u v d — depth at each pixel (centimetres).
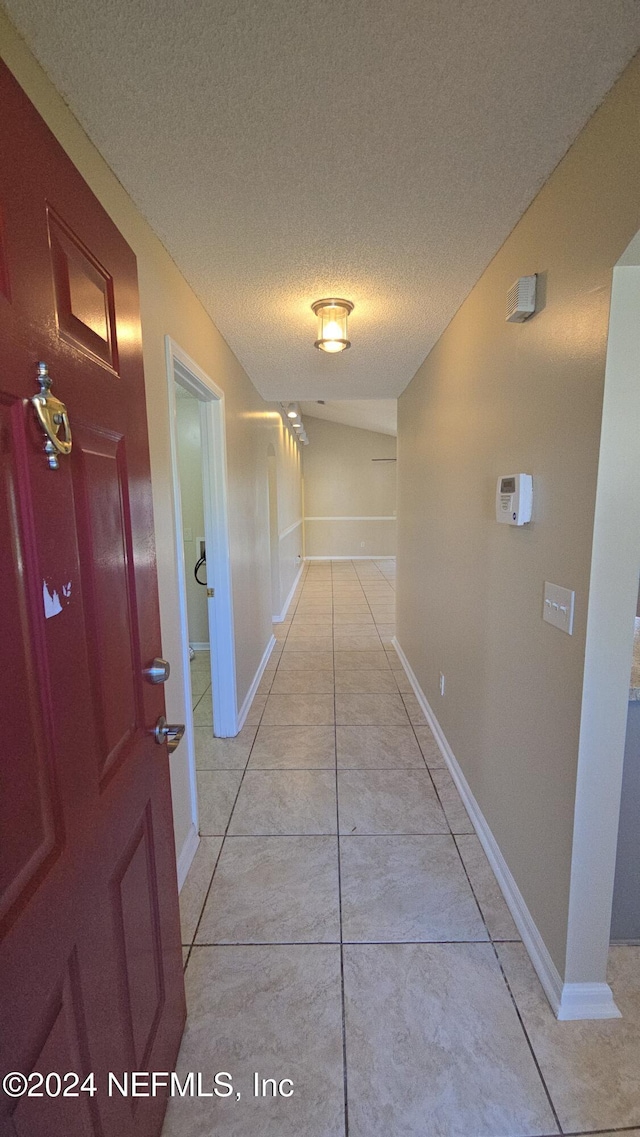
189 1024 124
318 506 966
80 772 74
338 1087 111
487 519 177
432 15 81
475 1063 115
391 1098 108
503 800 165
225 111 101
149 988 100
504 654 162
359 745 263
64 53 88
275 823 200
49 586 66
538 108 100
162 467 160
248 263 167
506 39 85
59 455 69
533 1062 114
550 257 123
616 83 93
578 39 84
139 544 101
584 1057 115
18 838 59
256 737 272
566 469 118
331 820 201
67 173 75
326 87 95
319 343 205
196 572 402
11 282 59
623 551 106
